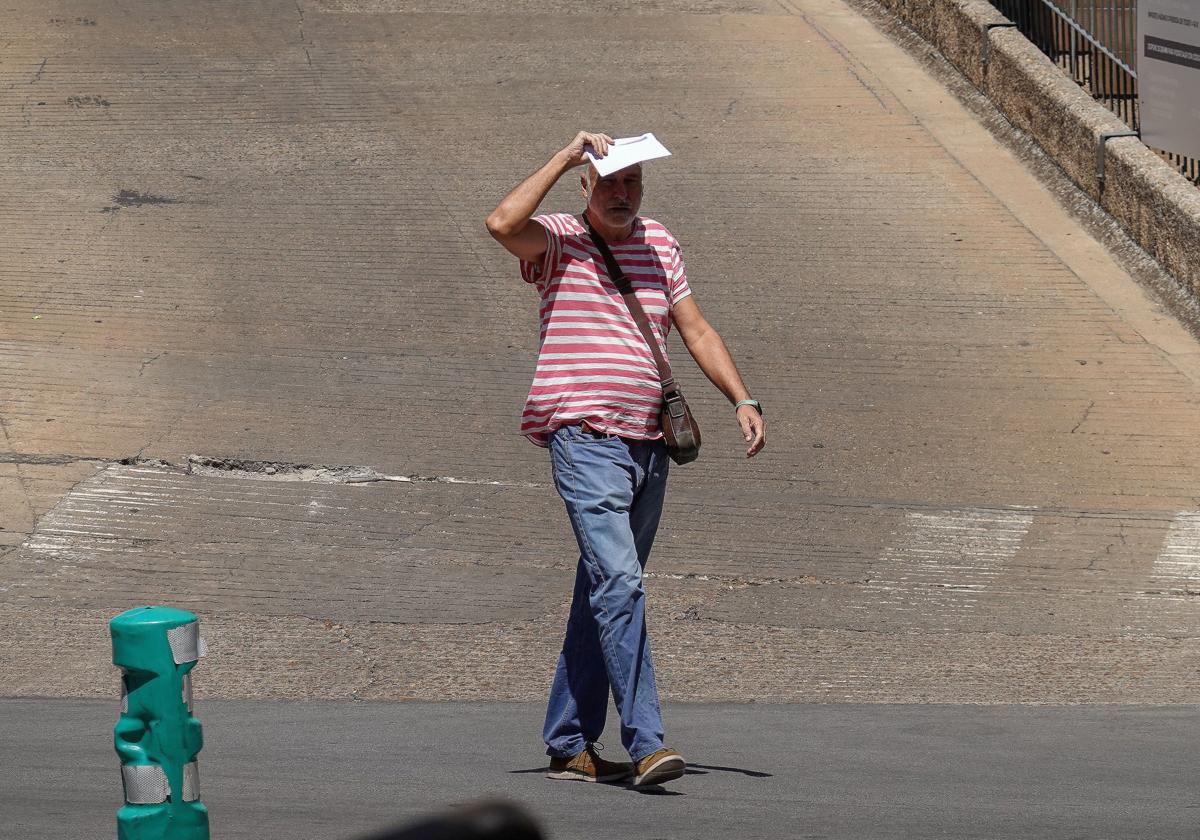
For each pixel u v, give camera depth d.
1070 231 53.19
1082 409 42.16
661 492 19.39
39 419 40.03
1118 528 36.28
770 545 35.41
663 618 31.72
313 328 45.62
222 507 36.56
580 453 18.55
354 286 48.12
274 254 49.91
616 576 18.12
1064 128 55.78
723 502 37.41
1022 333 46.44
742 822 15.55
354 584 33.22
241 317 46.09
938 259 50.84
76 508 36.06
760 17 73.12
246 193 54.12
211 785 17.48
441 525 36.19
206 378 42.66
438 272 49.16
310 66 65.81
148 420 40.31
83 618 31.28
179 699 10.60
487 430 40.75
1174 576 34.06
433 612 31.91
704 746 21.75
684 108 62.22
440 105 62.00
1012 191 56.03
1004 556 35.00
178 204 53.16
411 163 56.78
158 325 45.41
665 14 73.25
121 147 57.34
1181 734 22.84
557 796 17.31
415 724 23.91
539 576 33.88
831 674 28.88
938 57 66.69
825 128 60.84
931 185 56.31
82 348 43.88
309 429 40.25
